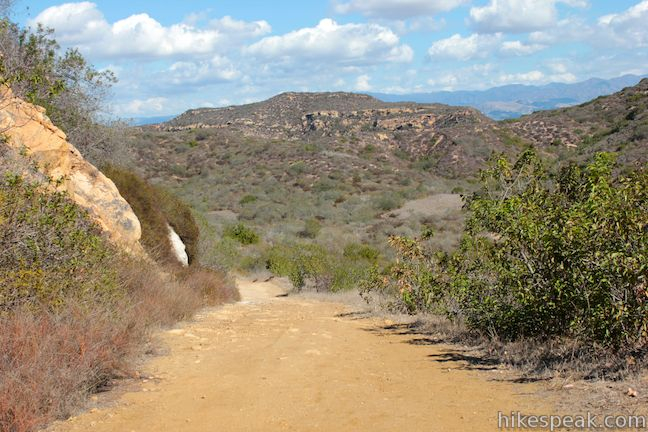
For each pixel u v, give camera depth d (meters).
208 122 130.50
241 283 26.38
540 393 5.61
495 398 5.55
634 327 6.32
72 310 6.78
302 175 70.88
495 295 8.70
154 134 83.94
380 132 100.44
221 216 53.84
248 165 75.38
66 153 11.92
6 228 6.75
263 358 7.56
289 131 125.25
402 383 6.32
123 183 16.58
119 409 5.27
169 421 4.92
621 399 5.05
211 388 6.00
